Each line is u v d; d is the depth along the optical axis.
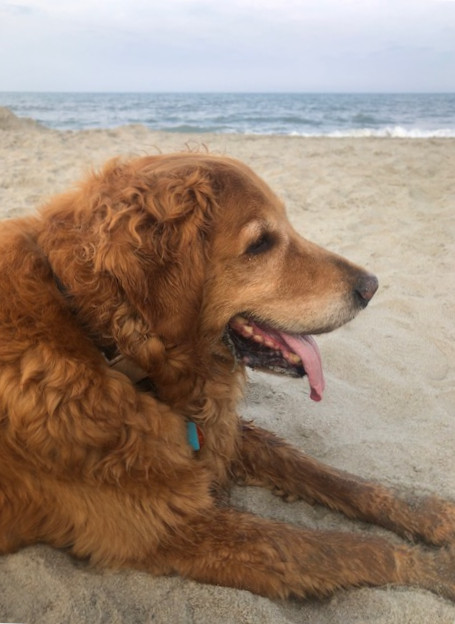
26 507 0.43
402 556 0.44
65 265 0.42
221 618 0.39
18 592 0.41
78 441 0.41
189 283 0.43
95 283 0.41
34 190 1.52
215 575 0.42
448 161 1.87
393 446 0.60
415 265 1.07
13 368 0.40
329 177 1.71
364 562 0.43
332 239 1.21
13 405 0.40
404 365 0.75
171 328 0.43
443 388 0.70
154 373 0.44
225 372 0.50
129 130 2.84
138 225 0.41
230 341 0.48
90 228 0.43
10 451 0.41
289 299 0.48
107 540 0.43
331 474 0.52
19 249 0.43
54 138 2.48
